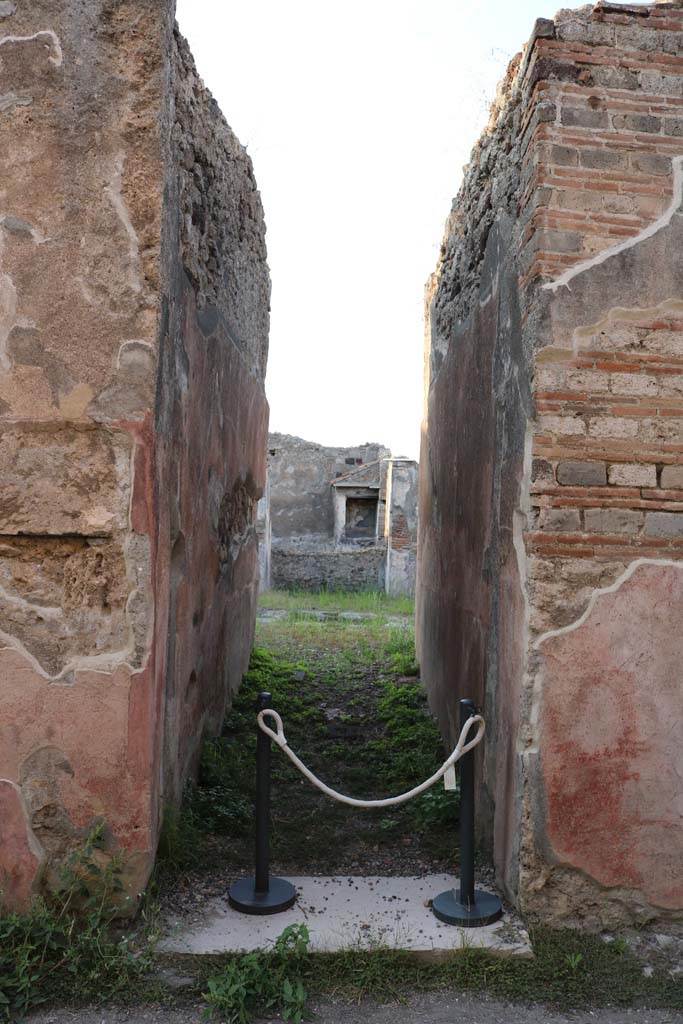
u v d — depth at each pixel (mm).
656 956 3256
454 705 5324
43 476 3223
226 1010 2801
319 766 5418
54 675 3213
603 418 3402
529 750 3363
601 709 3369
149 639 3238
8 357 3225
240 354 6117
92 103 3260
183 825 3938
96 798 3201
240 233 5953
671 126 3457
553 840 3348
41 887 3189
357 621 12461
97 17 3268
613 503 3393
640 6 3500
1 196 3236
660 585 3395
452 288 5918
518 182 3762
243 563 7020
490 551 4164
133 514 3232
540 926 3336
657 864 3377
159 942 3150
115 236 3250
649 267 3428
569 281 3396
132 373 3236
